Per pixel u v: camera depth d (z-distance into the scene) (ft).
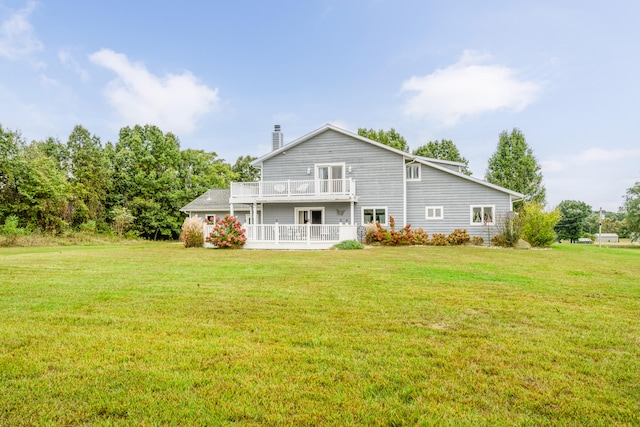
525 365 10.77
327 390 9.18
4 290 20.95
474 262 36.32
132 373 10.02
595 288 22.62
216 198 104.63
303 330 13.88
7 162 83.51
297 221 71.77
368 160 69.92
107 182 109.91
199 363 10.75
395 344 12.38
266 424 7.71
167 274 27.25
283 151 72.79
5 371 10.03
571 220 162.40
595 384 9.59
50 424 7.62
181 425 7.65
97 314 15.96
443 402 8.64
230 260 37.63
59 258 38.83
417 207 70.13
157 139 121.60
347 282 23.98
